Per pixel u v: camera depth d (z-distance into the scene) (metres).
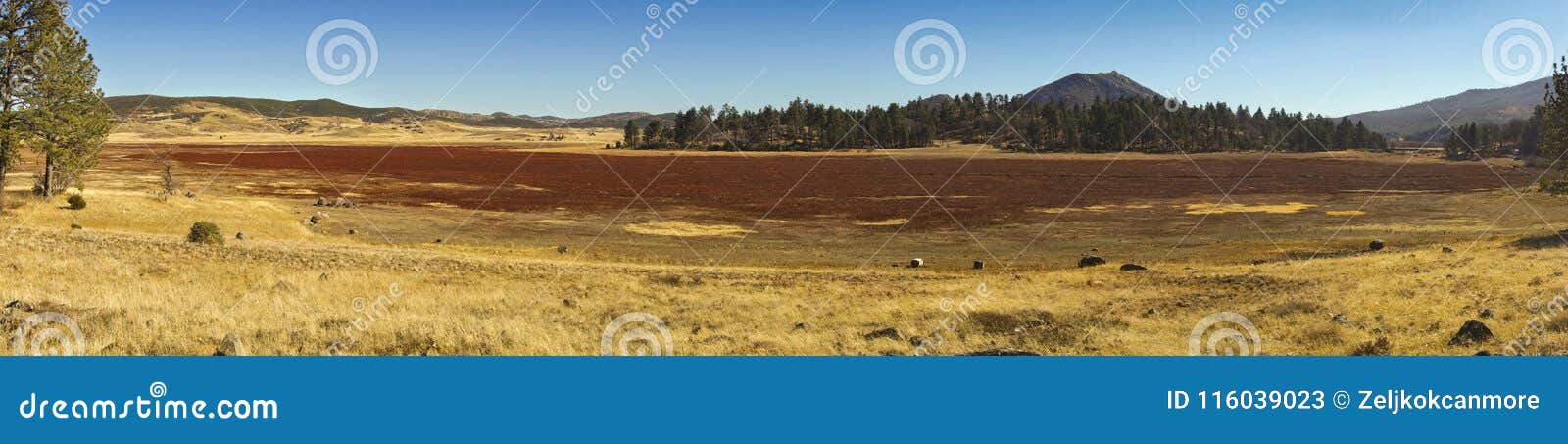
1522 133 140.00
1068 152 172.50
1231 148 182.38
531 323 16.80
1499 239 36.34
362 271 26.17
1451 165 121.56
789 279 27.73
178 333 13.68
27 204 40.16
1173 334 16.55
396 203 61.09
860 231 50.41
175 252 27.22
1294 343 15.31
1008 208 65.31
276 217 46.47
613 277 27.14
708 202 70.12
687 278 27.14
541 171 107.38
